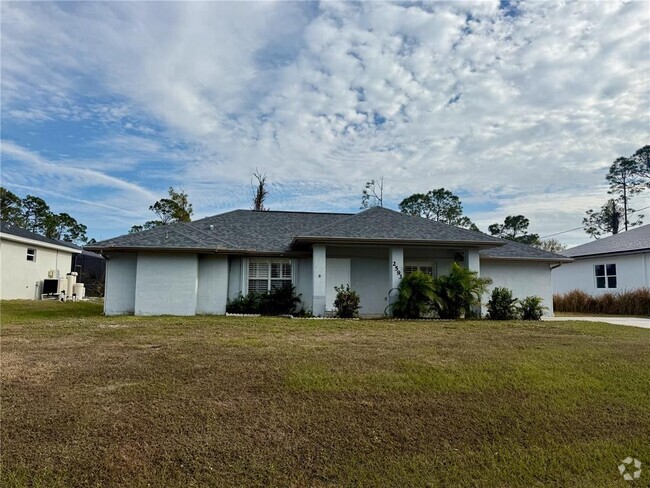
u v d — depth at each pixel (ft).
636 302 68.28
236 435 13.25
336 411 15.17
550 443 13.43
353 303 49.44
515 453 12.80
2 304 58.08
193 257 50.08
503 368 20.63
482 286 50.80
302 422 14.26
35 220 142.61
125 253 50.72
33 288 74.38
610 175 149.89
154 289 49.24
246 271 53.83
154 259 49.55
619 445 13.39
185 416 14.33
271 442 12.95
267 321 40.75
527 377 19.25
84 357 21.85
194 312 49.49
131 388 16.75
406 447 12.98
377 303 56.03
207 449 12.38
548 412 15.58
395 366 20.63
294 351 23.86
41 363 20.40
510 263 60.70
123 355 22.40
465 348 25.79
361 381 18.20
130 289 50.44
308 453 12.46
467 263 54.95
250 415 14.62
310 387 17.34
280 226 63.00
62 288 76.18
